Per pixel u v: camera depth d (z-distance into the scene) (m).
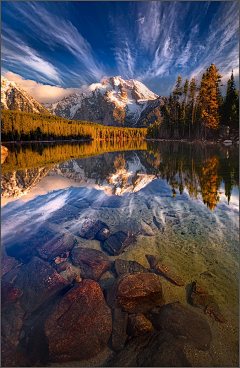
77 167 15.30
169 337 2.43
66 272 3.59
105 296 3.07
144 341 2.42
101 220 5.52
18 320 2.70
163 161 16.59
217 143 37.34
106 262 3.77
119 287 2.98
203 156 18.12
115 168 14.59
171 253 4.04
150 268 3.69
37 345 2.39
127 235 4.64
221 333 2.48
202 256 3.89
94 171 13.36
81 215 5.84
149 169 13.16
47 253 4.05
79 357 2.30
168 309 2.81
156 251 4.14
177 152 23.66
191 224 5.09
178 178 9.81
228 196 6.80
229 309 2.79
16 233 4.70
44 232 4.77
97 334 2.49
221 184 8.27
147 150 31.14
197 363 2.15
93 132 110.50
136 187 8.70
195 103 51.81
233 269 3.50
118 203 6.79
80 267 3.72
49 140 82.81
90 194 7.84
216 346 2.32
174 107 64.50
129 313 2.78
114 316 2.74
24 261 3.82
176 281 3.31
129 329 2.56
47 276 3.34
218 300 2.94
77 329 2.52
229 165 12.77
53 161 19.30
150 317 2.75
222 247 4.10
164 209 6.11
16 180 10.21
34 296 3.05
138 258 3.96
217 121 41.59
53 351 2.32
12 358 2.26
